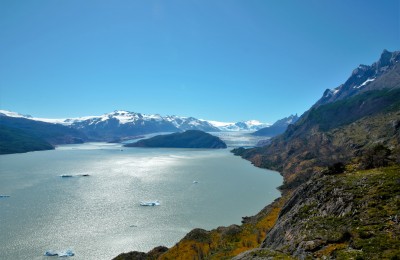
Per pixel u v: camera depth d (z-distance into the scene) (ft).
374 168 181.47
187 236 350.43
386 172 156.35
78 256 339.16
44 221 449.89
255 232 320.09
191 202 574.56
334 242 115.44
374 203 128.67
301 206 169.07
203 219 472.03
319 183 175.63
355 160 233.76
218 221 463.01
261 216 424.46
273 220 358.23
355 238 109.91
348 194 144.46
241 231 336.90
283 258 116.67
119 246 366.43
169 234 407.23
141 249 359.05
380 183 142.82
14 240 378.73
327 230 126.11
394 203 122.83
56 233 403.54
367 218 120.47
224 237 325.01
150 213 499.51
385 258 92.07
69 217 470.39
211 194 644.69
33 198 587.27
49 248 357.41
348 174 174.40
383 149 214.28
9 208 515.09
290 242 137.08
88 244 370.53
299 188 200.95
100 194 627.87
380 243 100.78
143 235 402.31
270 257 120.16
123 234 404.98
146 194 634.02
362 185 148.36
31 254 342.03
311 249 116.98
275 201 510.58
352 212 130.62
